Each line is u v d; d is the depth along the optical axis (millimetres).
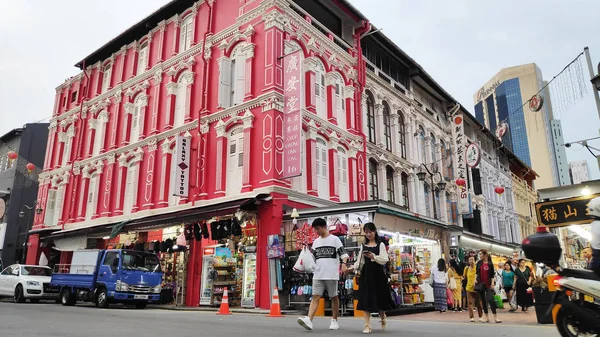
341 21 21250
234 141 17359
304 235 14414
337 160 18625
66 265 17594
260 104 16547
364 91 21266
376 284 6309
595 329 4855
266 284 14664
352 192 18844
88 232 20812
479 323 9273
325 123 18172
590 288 4848
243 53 18016
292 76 16375
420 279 15688
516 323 9281
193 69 19984
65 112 27734
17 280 17797
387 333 6277
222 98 17828
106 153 23094
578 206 10227
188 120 19219
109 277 14883
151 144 20703
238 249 15969
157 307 16609
